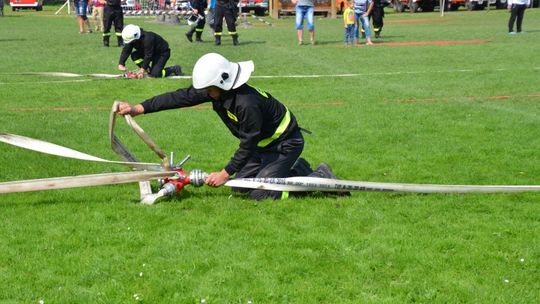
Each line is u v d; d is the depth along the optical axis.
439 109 9.84
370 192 5.96
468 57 16.38
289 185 5.71
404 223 5.17
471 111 9.67
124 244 4.73
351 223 5.15
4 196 5.78
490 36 22.55
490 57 16.27
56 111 9.88
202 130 8.62
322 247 4.68
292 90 11.77
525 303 3.89
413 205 5.58
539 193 5.88
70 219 5.23
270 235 4.91
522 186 5.93
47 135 8.21
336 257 4.52
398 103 10.38
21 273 4.26
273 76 13.21
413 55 17.05
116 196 5.86
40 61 16.14
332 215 5.35
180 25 31.28
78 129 8.60
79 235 4.89
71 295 3.97
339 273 4.27
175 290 4.05
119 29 20.08
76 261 4.45
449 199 5.72
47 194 5.86
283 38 23.39
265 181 5.70
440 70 14.07
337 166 6.89
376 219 5.25
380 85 12.17
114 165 6.92
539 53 16.86
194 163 7.07
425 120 9.09
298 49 18.97
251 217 5.29
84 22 26.61
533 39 20.91
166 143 7.93
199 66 5.18
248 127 5.34
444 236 4.87
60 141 7.92
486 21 31.44
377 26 22.66
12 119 9.20
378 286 4.12
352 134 8.34
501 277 4.21
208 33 25.55
